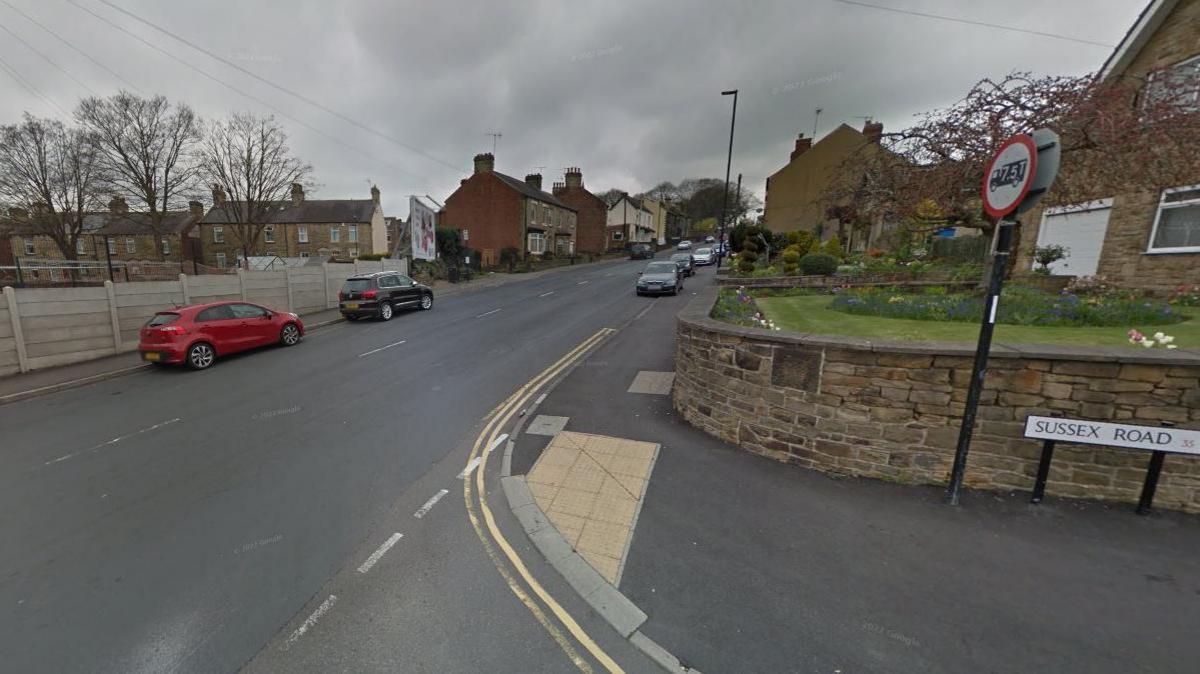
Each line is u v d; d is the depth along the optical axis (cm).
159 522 381
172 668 243
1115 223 953
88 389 795
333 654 250
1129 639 242
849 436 425
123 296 1059
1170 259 845
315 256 3591
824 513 368
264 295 1430
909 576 294
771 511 374
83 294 984
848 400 421
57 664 246
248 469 474
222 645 257
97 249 3997
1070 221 1075
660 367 830
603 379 767
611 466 461
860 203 863
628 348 991
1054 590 278
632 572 309
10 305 875
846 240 2512
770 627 260
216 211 4069
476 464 481
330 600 291
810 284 1295
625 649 251
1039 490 371
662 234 6719
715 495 401
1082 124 586
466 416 620
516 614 278
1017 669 227
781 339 448
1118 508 357
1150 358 337
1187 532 328
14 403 725
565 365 875
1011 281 960
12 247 3825
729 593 287
